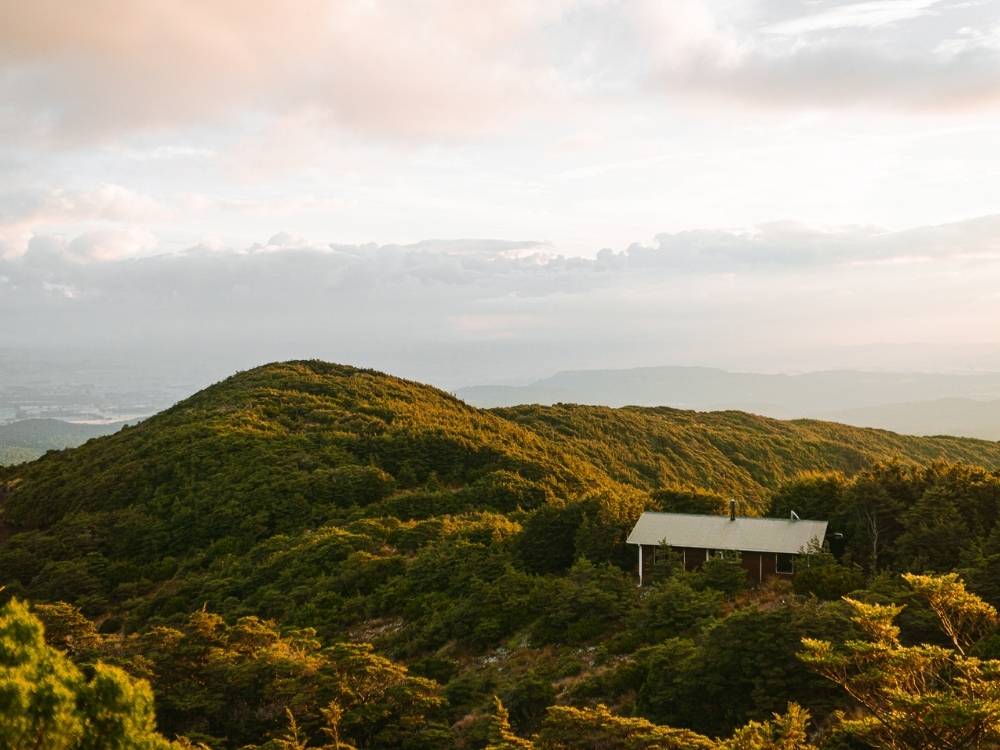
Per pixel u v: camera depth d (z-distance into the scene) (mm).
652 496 61969
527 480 81688
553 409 142500
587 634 38625
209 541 69500
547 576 48781
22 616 15570
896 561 42625
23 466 108438
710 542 46156
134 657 32375
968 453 149625
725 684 26734
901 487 48688
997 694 16016
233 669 32156
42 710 13812
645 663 30844
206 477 79312
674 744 21719
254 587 57906
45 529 79812
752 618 27891
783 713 24953
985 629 25938
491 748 23484
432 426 97875
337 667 31047
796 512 52906
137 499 77938
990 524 43062
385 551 60594
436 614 46281
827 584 37656
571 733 23422
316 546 61281
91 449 101062
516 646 39969
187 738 24875
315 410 102250
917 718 15938
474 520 67438
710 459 126125
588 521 52531
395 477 83812
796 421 172125
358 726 29047
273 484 75875
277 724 30078
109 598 61312
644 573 47062
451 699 32719
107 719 15164
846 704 24516
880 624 18203
